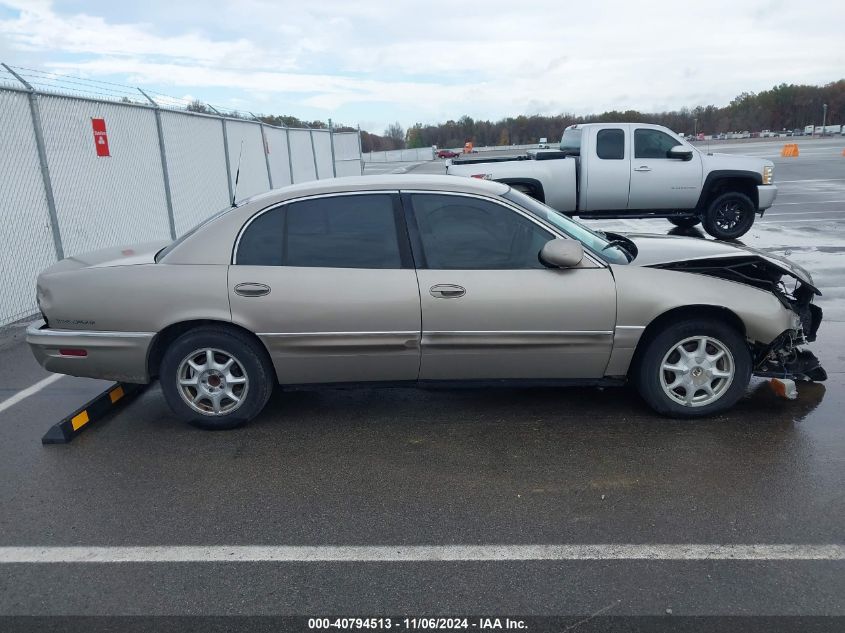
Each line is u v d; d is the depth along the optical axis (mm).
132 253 4648
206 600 2770
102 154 8859
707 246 4676
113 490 3693
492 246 4227
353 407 4797
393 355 4238
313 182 4523
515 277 4156
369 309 4137
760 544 3057
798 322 4391
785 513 3297
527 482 3672
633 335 4199
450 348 4215
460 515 3363
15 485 3773
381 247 4203
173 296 4156
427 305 4129
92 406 4602
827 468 3730
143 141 10016
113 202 9156
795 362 4648
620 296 4152
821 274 8656
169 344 4398
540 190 11375
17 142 7188
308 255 4203
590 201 11484
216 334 4230
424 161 55281
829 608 2633
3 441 4371
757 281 4438
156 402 4977
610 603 2689
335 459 4008
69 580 2920
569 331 4184
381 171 37062
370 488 3656
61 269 4379
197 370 4301
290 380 4352
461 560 2996
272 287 4137
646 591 2758
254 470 3891
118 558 3070
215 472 3875
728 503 3398
